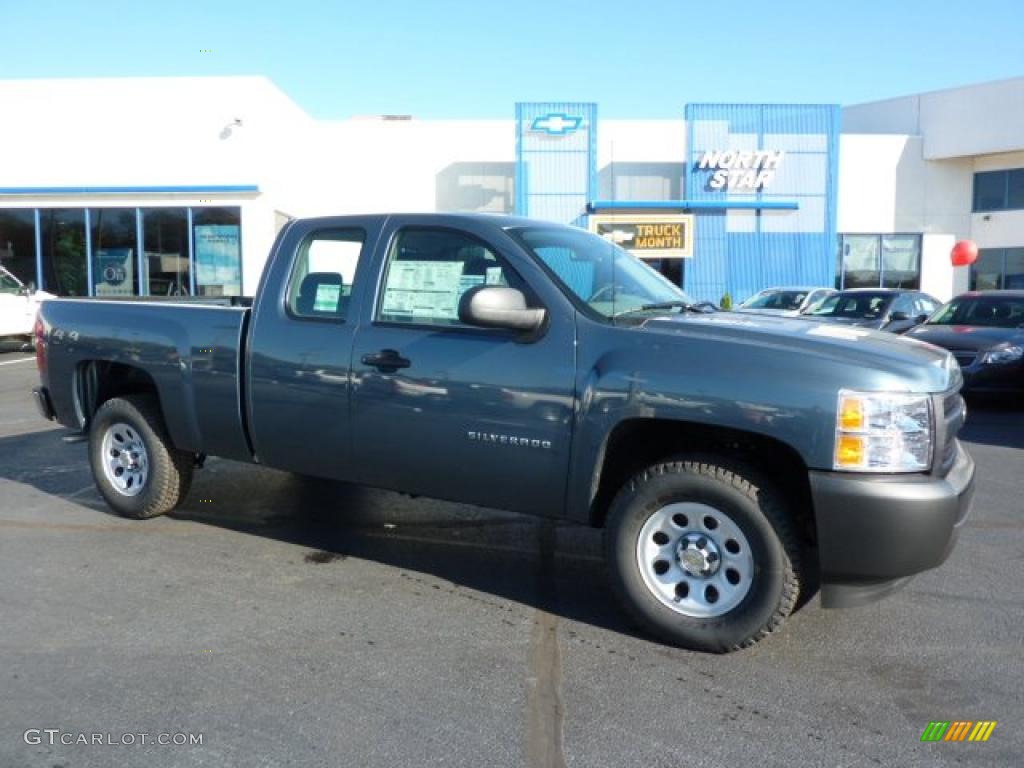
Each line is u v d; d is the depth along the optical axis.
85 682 3.64
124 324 5.73
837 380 3.63
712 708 3.47
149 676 3.70
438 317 4.55
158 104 20.44
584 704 3.49
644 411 3.89
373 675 3.72
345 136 27.72
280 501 6.47
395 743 3.19
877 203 29.69
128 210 20.86
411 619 4.33
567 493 4.16
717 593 3.94
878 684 3.69
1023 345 11.38
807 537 4.10
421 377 4.46
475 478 4.41
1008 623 4.37
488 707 3.46
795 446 3.66
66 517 6.03
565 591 4.76
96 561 5.13
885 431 3.59
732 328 4.04
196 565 5.09
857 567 3.65
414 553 5.37
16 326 17.23
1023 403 12.10
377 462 4.72
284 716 3.37
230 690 3.58
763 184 27.98
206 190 20.55
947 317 12.79
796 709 3.47
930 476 3.68
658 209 27.77
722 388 3.77
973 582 4.96
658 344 3.97
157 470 5.74
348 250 4.91
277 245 5.16
